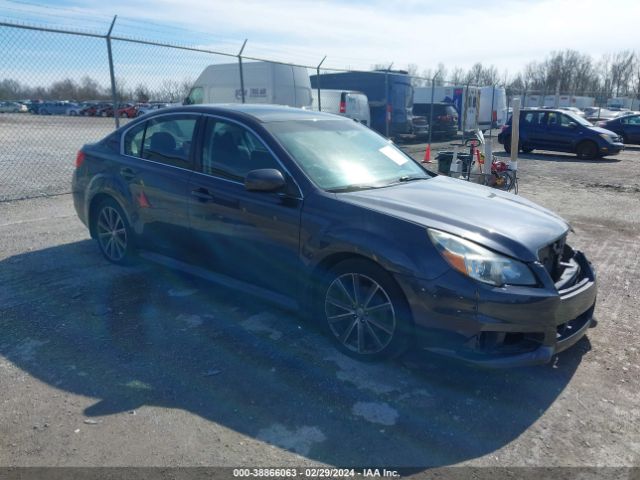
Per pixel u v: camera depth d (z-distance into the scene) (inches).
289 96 589.0
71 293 178.9
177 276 196.9
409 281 125.3
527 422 117.4
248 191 154.0
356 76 853.2
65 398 120.5
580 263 152.9
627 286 202.8
